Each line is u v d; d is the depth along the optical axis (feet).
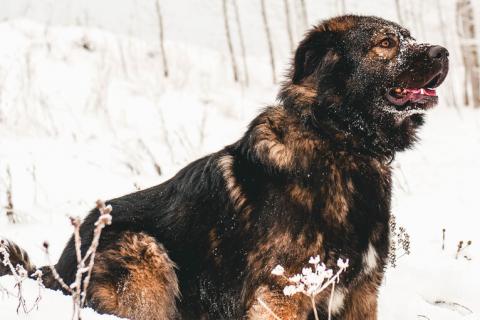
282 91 15.03
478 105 44.91
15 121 33.78
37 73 39.06
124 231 14.52
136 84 41.88
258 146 14.25
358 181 14.21
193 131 36.14
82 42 44.34
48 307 11.00
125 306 13.98
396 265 19.43
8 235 21.53
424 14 58.34
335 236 13.56
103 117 36.42
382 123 14.67
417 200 25.41
